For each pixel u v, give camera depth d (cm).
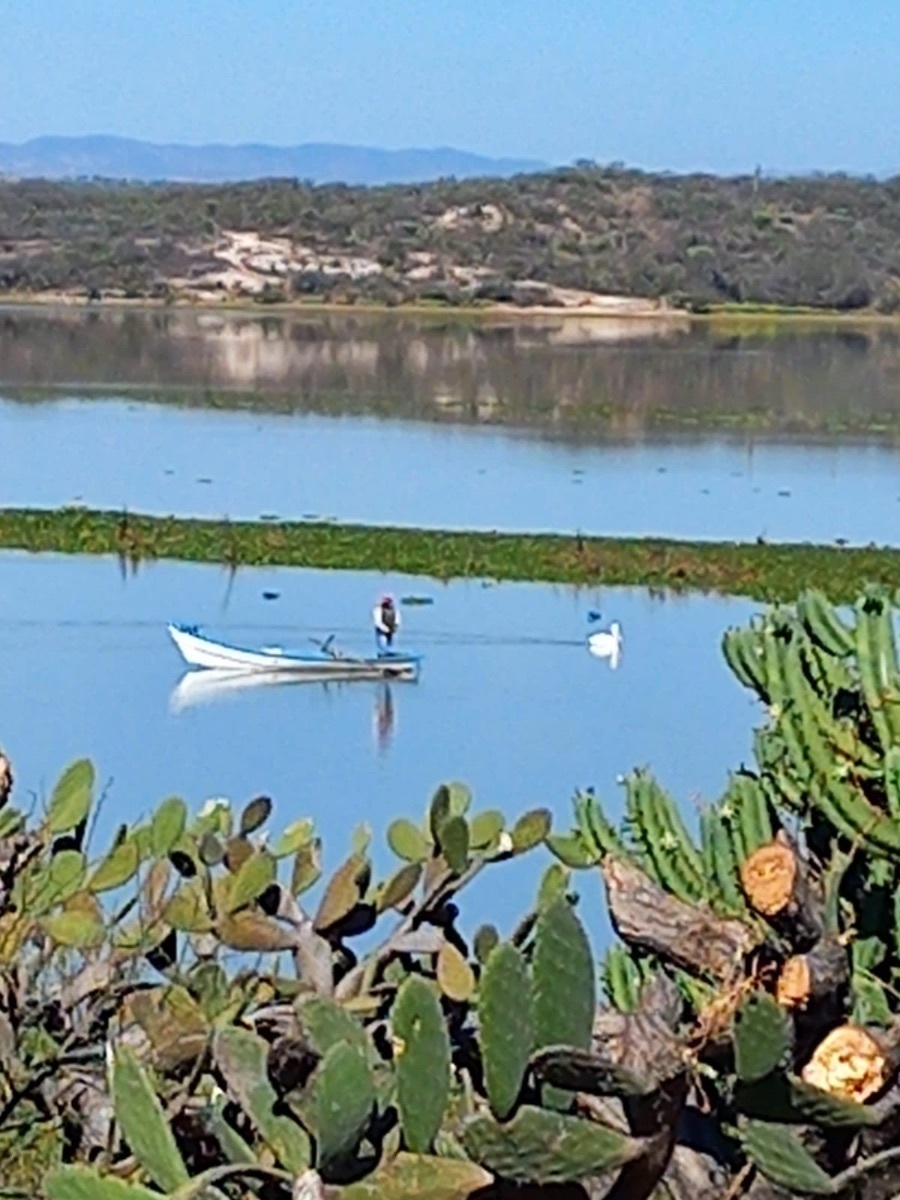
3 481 5172
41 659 2908
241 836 390
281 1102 291
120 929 384
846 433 7031
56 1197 259
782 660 434
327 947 373
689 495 5306
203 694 2669
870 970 395
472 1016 349
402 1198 252
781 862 289
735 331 11650
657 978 273
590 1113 262
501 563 4053
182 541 4116
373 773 2200
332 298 13000
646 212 13500
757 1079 259
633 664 3041
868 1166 262
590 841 433
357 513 4781
